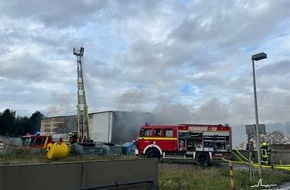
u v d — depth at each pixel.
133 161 9.35
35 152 25.62
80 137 37.44
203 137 25.03
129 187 9.06
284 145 36.81
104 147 29.02
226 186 12.95
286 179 17.69
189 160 24.89
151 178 9.91
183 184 12.34
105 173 8.45
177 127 25.33
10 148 25.02
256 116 16.67
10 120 107.19
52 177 7.12
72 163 7.60
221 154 24.72
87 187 7.87
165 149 25.23
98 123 40.59
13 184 6.39
